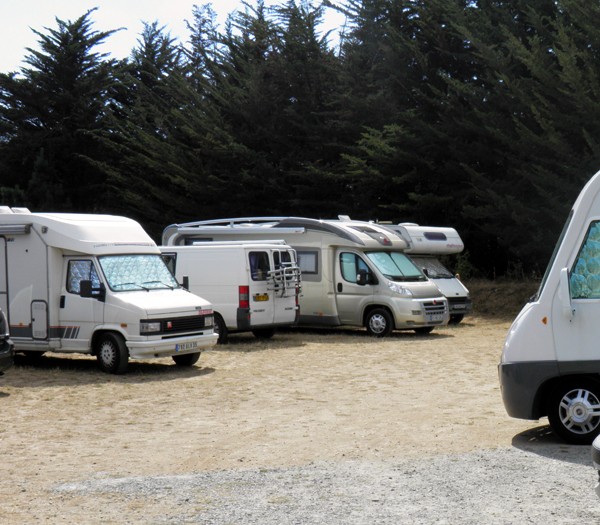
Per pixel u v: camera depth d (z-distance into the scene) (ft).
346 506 21.67
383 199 113.70
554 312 28.71
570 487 23.13
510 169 100.07
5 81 152.56
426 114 109.29
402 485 23.72
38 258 51.31
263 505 21.94
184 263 65.16
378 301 70.03
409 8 112.68
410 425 32.99
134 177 134.51
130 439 31.63
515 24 104.06
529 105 93.86
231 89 126.52
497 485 23.48
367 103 110.32
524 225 95.50
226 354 58.49
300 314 73.31
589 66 89.10
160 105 141.38
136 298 49.49
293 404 38.88
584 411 28.45
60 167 155.84
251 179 118.73
